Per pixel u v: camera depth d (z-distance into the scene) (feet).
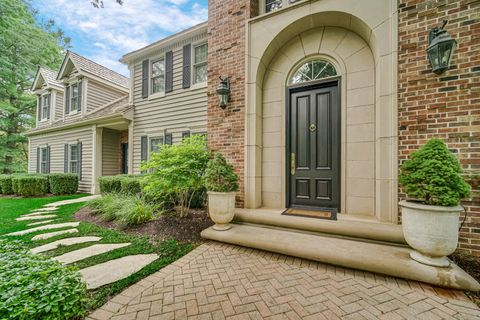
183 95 22.40
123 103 29.73
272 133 13.64
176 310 5.65
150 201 15.37
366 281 7.00
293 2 13.06
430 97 8.89
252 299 6.11
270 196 13.56
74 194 27.48
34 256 6.63
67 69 31.58
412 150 9.18
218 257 8.82
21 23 39.37
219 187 10.66
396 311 5.58
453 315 5.42
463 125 8.33
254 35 13.11
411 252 7.53
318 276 7.34
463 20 8.39
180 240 10.46
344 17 10.98
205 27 20.62
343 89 11.74
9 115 44.01
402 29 9.45
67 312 4.79
